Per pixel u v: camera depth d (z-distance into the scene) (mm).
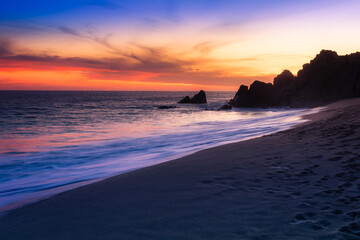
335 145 6734
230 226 2799
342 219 2814
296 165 5246
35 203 4207
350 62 34656
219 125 18766
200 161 6500
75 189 4883
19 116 29547
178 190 4246
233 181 4512
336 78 34812
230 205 3414
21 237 2906
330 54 36500
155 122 22906
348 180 4105
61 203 4070
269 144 8039
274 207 3250
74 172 7105
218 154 7270
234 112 34500
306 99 36656
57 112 35812
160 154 9055
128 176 5574
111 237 2727
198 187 4316
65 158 9172
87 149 10805
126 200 3938
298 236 2496
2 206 4207
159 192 4215
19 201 4445
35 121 24297
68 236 2834
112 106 51500
